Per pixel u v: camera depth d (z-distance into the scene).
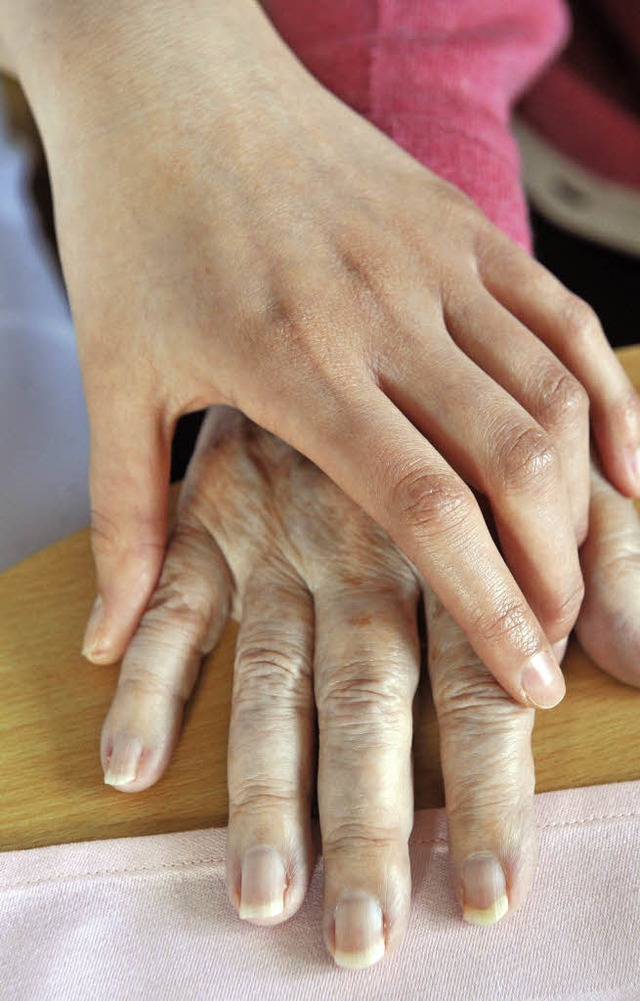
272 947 0.32
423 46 0.42
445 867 0.33
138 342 0.36
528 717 0.34
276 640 0.36
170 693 0.35
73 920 0.33
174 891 0.33
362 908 0.31
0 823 0.34
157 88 0.37
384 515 0.33
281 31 0.44
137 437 0.36
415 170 0.38
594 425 0.37
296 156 0.37
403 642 0.35
